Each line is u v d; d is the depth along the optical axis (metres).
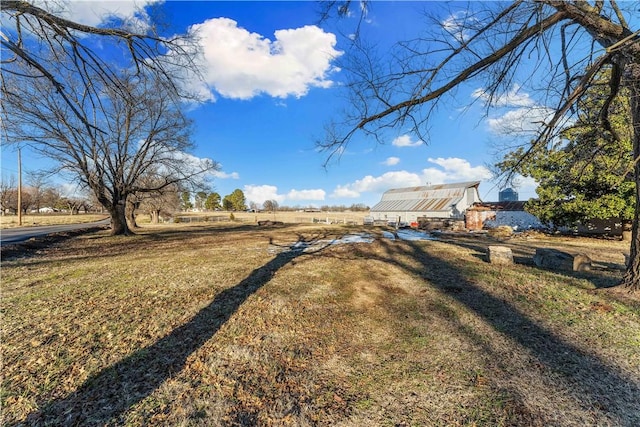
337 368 2.85
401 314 4.20
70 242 14.28
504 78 4.16
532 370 2.74
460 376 2.67
